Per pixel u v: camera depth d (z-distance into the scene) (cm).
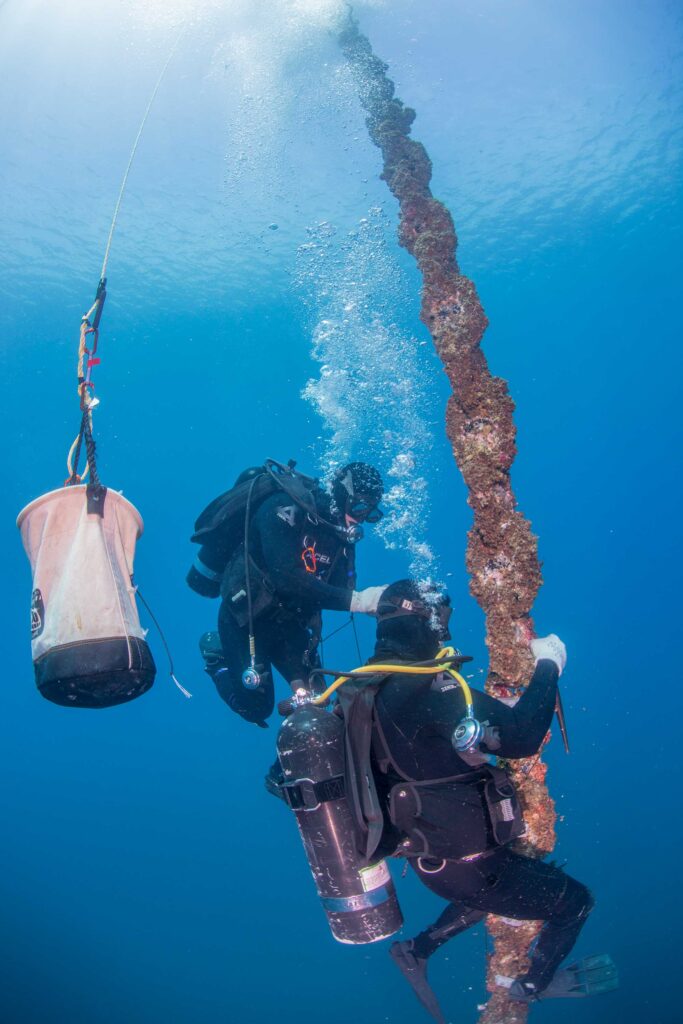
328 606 391
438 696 244
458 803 245
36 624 277
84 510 287
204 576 470
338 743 250
